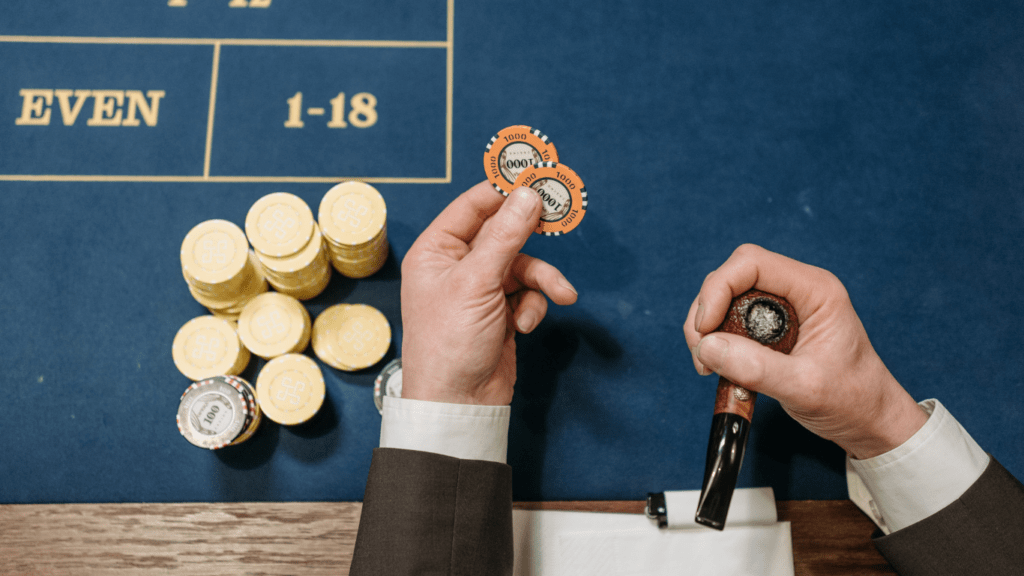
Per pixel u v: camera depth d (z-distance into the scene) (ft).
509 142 4.11
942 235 5.52
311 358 5.04
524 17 5.84
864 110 5.78
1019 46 5.97
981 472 3.21
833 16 5.98
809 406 3.24
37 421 4.87
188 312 5.13
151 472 4.79
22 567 4.51
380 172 5.45
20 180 5.33
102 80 5.57
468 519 3.14
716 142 5.65
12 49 5.60
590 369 5.09
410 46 5.73
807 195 5.57
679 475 4.91
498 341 3.57
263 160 5.44
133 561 4.55
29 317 5.07
